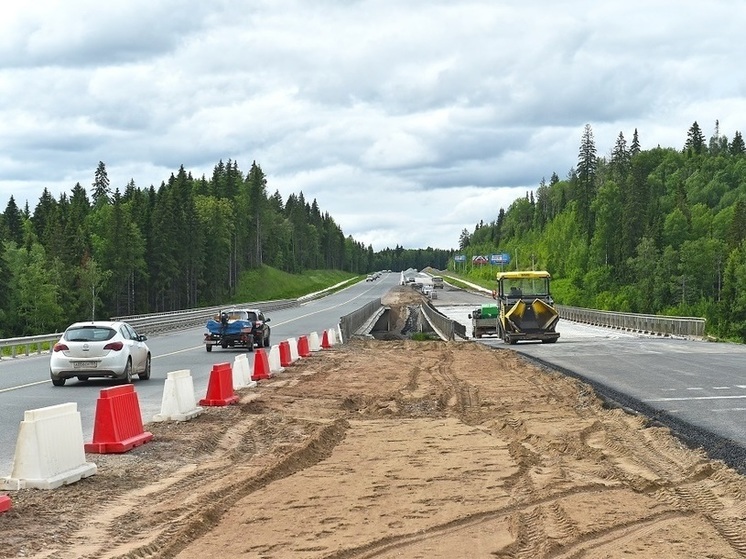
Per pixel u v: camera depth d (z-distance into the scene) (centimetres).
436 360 3225
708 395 1903
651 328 5119
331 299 12562
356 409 1862
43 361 3322
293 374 2548
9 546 761
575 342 4222
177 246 12744
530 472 1112
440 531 818
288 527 831
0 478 1005
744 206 13725
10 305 9544
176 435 1390
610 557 723
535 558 724
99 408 1251
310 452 1266
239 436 1445
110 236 11544
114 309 11800
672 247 13662
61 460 1030
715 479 1041
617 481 1045
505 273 4353
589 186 17338
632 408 1717
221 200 16425
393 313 8706
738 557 719
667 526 829
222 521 858
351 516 874
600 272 14650
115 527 831
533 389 2172
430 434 1467
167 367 2839
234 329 3566
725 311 11488
